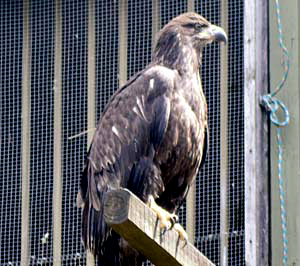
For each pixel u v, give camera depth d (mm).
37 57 14133
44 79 14078
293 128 13742
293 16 13945
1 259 13773
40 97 14039
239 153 13695
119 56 14016
